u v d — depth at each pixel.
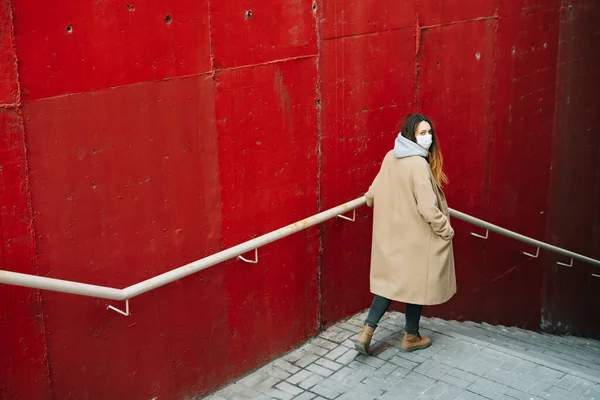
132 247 4.36
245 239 5.08
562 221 8.93
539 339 8.20
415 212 5.08
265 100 5.02
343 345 5.68
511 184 7.88
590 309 10.02
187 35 4.44
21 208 3.79
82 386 4.25
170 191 4.52
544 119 8.15
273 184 5.20
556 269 9.11
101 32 3.99
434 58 6.47
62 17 3.80
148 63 4.25
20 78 3.68
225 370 5.16
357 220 6.05
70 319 4.11
